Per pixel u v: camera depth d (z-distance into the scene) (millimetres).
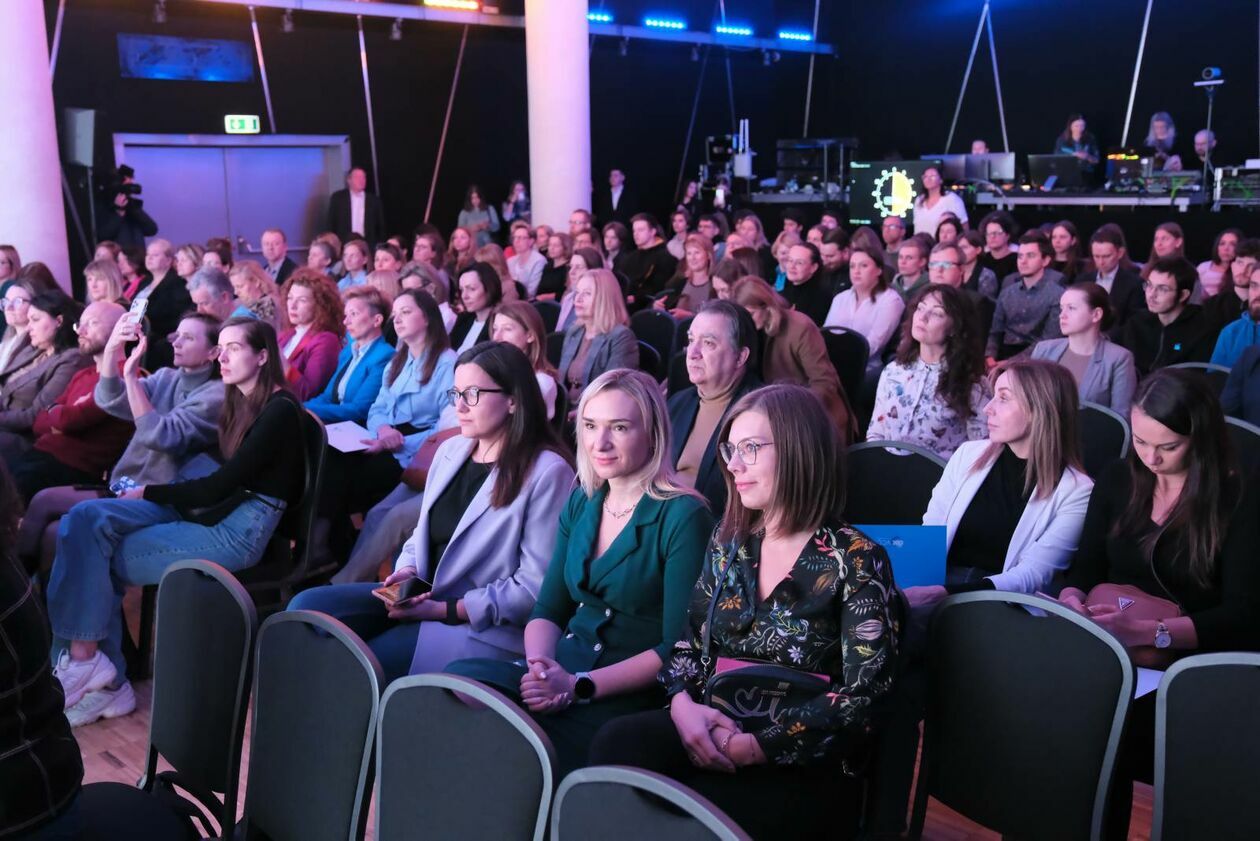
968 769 2018
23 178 7762
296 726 1934
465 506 2824
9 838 1618
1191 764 1746
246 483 3410
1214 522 2281
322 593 2709
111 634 3432
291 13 10969
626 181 13727
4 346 4914
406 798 1735
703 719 1948
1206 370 4332
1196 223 8625
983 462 2807
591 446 2373
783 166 12609
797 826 1913
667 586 2291
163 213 10570
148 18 10164
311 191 11523
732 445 2000
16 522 1683
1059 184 10766
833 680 1938
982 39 13758
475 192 11789
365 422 4730
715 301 3328
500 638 2646
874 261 5641
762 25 14430
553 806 1522
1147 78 12531
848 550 1936
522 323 4172
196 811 2117
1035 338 5875
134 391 3684
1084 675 1870
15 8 7617
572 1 10398
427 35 12000
